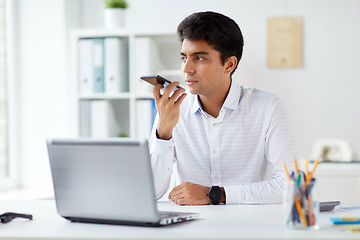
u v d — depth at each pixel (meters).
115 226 1.67
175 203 2.20
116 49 4.29
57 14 4.52
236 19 4.45
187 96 2.52
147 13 4.59
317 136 4.39
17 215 1.79
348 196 3.65
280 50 4.40
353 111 4.36
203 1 4.50
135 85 4.28
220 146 2.43
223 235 1.49
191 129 2.46
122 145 1.59
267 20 4.41
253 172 2.42
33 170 4.60
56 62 4.53
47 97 4.56
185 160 2.47
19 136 4.61
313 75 4.39
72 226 1.68
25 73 4.60
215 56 2.22
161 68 4.57
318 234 1.50
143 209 1.61
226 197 2.17
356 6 4.34
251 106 2.42
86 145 1.65
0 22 4.55
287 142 2.37
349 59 4.36
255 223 1.68
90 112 4.36
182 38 2.23
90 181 1.68
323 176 3.68
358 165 3.72
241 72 4.44
